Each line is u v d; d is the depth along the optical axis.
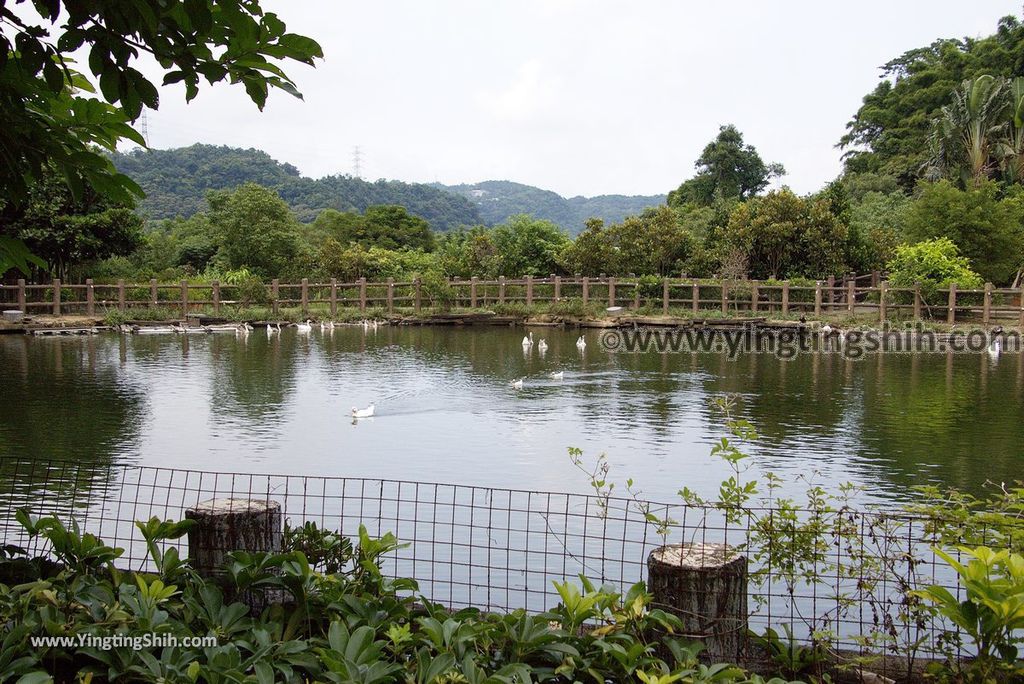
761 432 10.97
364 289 28.25
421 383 15.10
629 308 27.69
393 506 7.48
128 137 3.33
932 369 17.59
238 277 30.73
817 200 32.50
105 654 2.98
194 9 2.63
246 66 2.91
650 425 11.41
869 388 14.84
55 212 25.42
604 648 3.01
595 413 12.30
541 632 3.11
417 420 11.68
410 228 48.44
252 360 18.16
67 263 27.03
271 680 2.86
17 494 7.38
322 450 9.80
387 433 10.77
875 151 47.97
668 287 27.36
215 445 9.94
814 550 3.56
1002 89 33.91
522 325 27.14
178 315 26.33
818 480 8.54
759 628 4.78
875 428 11.21
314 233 48.59
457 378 15.77
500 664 3.16
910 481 8.52
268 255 35.97
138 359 18.08
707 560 3.22
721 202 42.44
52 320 24.00
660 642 3.16
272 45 2.82
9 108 2.99
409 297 28.52
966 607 2.99
